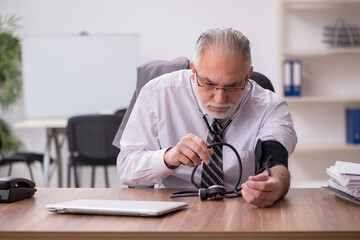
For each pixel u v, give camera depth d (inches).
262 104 73.1
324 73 190.5
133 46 195.8
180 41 201.2
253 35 198.4
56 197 62.3
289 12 190.4
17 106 209.0
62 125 173.9
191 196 61.5
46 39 195.6
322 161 193.5
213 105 62.9
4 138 207.3
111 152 156.1
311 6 189.6
